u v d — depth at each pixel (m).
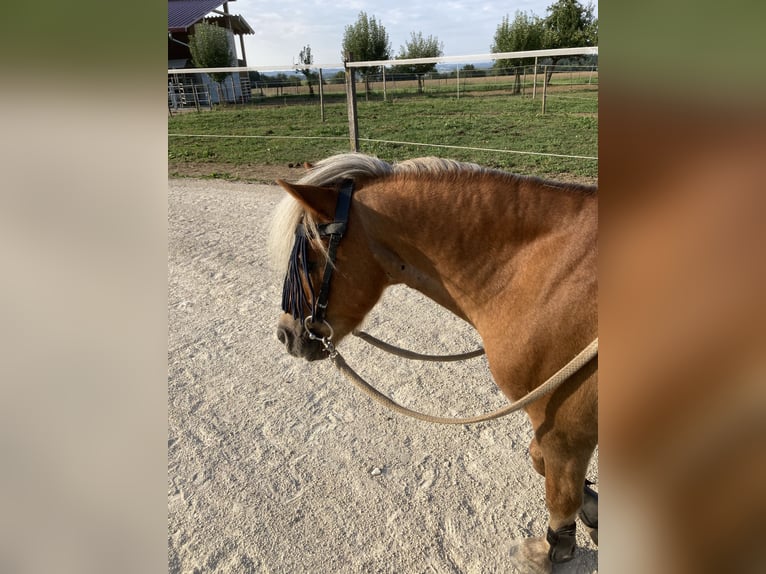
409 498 2.53
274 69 8.08
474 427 2.99
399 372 3.51
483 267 1.70
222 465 2.77
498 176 1.72
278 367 3.64
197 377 3.55
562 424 1.63
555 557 2.06
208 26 22.33
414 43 27.75
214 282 4.98
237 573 2.19
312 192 1.74
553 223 1.59
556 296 1.54
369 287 1.88
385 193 1.78
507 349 1.67
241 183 8.45
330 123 13.28
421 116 13.62
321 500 2.53
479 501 2.49
